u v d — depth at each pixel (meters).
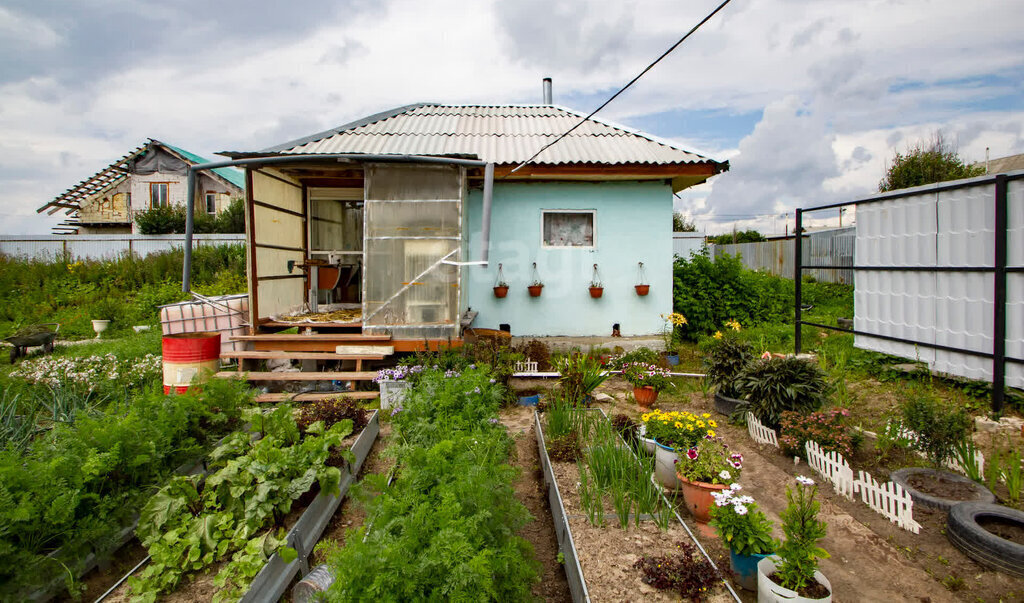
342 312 8.96
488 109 11.19
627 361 6.93
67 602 2.90
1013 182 5.23
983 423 5.10
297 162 6.60
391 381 6.32
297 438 4.25
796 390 5.00
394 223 7.10
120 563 3.30
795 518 2.67
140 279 16.83
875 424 5.38
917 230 6.46
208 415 4.50
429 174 7.09
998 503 3.74
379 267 7.11
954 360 6.00
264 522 3.44
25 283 16.16
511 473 3.15
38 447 3.45
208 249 18.75
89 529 3.02
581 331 8.94
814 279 17.64
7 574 2.66
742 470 4.49
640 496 3.56
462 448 3.54
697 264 10.84
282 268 8.38
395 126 9.62
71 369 6.68
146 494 3.51
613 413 6.04
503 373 6.46
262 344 7.21
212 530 3.19
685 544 3.16
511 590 2.51
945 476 3.96
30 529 2.79
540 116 10.67
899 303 6.74
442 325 7.09
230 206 24.52
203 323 7.92
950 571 3.06
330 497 3.83
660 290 8.95
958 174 18.25
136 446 3.58
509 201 8.80
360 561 2.18
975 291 5.73
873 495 3.75
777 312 11.66
